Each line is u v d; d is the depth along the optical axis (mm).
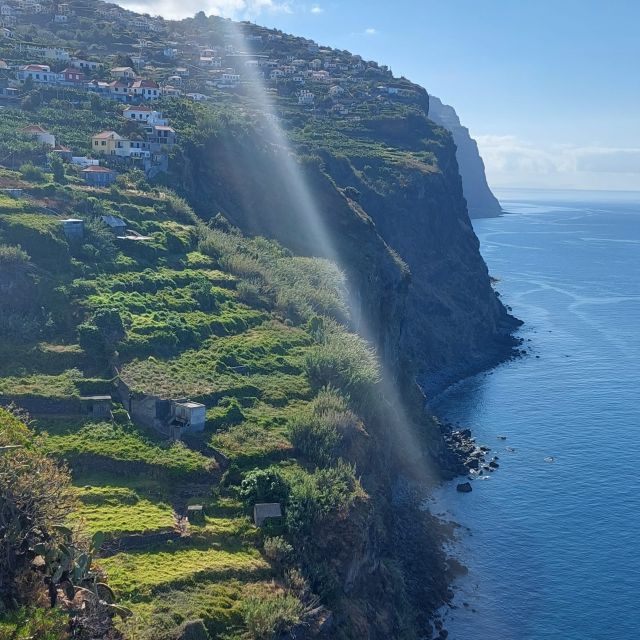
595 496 112500
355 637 64375
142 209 125250
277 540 65000
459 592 89062
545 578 92250
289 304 114750
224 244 125062
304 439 79500
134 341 89438
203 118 170250
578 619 84625
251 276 119188
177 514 67812
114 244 111062
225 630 55875
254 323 106438
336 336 107062
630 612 85938
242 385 88125
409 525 101625
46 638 41688
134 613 53906
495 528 103750
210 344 96812
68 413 77875
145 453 73438
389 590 77500
